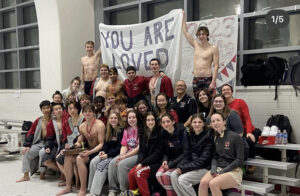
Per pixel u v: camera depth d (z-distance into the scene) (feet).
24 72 23.66
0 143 16.63
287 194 11.00
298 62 11.00
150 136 10.66
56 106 13.29
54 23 18.43
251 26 13.92
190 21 15.72
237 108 10.84
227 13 14.66
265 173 9.94
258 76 12.35
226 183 8.98
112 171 11.02
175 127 10.56
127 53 14.88
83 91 16.06
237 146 9.21
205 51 11.96
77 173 12.03
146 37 14.24
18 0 23.24
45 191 12.00
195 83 12.18
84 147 12.07
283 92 11.70
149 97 14.28
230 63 13.09
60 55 18.48
